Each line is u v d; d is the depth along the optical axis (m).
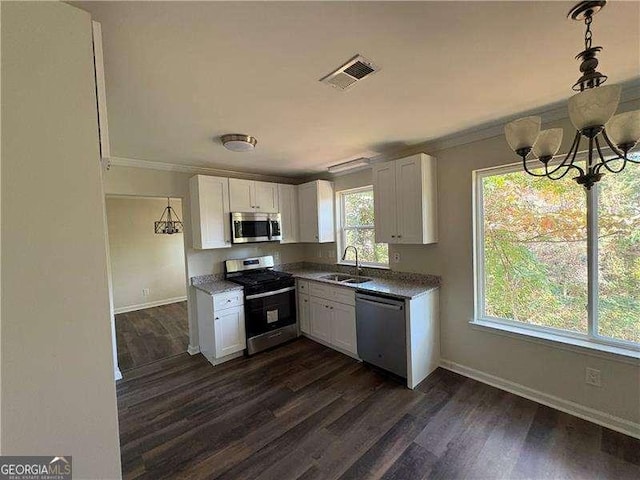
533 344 2.38
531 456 1.82
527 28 1.20
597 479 1.64
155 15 1.06
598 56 1.45
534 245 2.45
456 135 2.64
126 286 5.57
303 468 1.79
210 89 1.65
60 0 0.84
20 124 0.77
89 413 0.86
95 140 0.88
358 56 1.38
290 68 1.46
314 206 4.00
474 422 2.14
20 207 0.77
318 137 2.57
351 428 2.13
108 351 0.89
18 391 0.77
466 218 2.72
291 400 2.51
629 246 2.01
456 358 2.88
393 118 2.19
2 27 0.75
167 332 4.38
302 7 1.04
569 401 2.21
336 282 3.40
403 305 2.64
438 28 1.19
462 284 2.79
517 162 2.40
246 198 3.70
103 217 0.89
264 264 4.20
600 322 2.14
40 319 0.80
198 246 3.40
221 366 3.21
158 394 2.68
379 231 3.11
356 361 3.21
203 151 2.88
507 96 1.87
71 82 0.84
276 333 3.69
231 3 1.01
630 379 1.95
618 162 2.03
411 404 2.39
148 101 1.77
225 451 1.95
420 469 1.75
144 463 1.86
